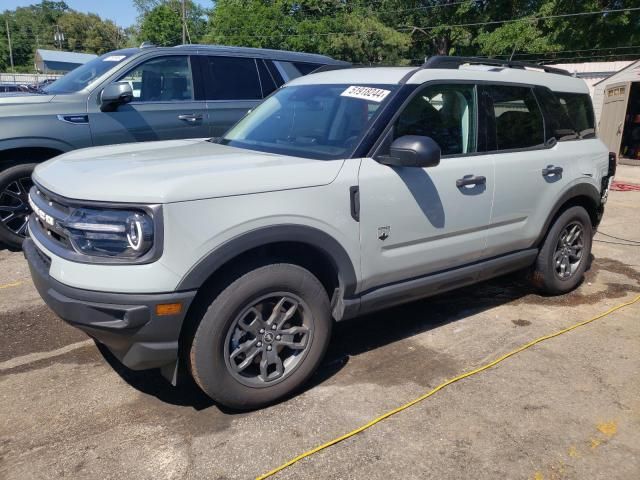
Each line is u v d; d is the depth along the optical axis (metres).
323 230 2.99
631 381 3.42
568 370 3.53
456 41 37.50
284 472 2.55
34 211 3.21
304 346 3.09
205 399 3.14
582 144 4.76
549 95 4.47
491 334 4.05
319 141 3.45
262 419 2.95
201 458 2.63
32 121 5.29
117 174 2.77
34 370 3.43
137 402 3.10
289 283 2.93
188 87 6.26
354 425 2.91
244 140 3.86
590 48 29.91
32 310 4.30
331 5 40.16
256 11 38.22
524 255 4.36
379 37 36.72
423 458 2.66
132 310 2.53
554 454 2.71
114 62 5.94
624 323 4.30
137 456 2.64
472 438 2.82
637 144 15.47
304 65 7.26
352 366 3.53
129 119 5.81
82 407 3.04
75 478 2.49
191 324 2.75
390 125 3.34
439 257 3.65
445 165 3.57
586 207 4.97
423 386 3.30
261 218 2.76
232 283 2.78
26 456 2.63
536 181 4.21
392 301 3.51
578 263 4.89
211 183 2.66
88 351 3.69
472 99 3.84
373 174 3.20
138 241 2.51
